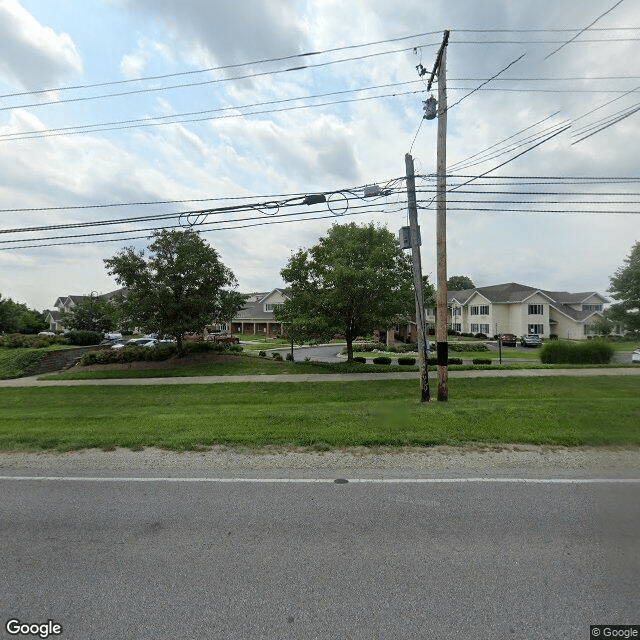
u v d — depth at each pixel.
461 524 3.79
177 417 8.62
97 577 3.07
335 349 39.12
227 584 2.96
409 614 2.63
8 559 3.33
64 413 10.22
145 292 20.36
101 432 7.20
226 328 62.28
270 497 4.45
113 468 5.43
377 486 4.71
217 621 2.60
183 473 5.22
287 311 21.14
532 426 7.06
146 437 6.75
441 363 11.11
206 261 20.81
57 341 30.42
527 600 2.74
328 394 14.51
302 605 2.73
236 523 3.88
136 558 3.32
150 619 2.63
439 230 11.35
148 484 4.87
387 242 19.56
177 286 20.34
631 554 3.26
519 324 50.12
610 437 6.36
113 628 2.56
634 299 27.38
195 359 22.86
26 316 54.75
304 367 20.59
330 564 3.19
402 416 8.02
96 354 23.03
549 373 17.17
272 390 15.77
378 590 2.87
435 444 6.25
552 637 2.43
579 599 2.74
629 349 32.25
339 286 18.62
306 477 5.02
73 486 4.83
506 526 3.74
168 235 20.47
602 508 4.06
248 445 6.31
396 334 52.03
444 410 8.52
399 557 3.27
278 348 38.88
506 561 3.19
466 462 5.46
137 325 20.61
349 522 3.86
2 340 28.03
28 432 7.29
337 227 20.61
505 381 15.55
